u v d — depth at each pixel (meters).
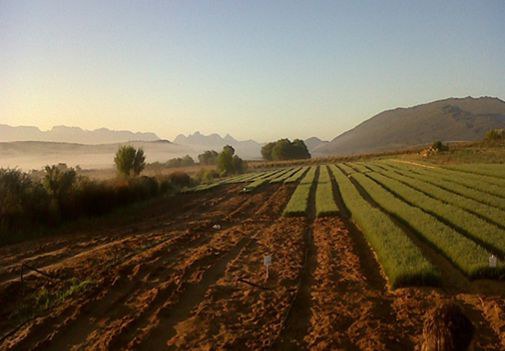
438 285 11.23
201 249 17.06
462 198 26.20
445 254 14.05
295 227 21.44
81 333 9.49
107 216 27.38
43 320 10.11
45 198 24.23
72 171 27.39
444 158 61.84
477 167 45.03
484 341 8.22
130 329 9.50
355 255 14.97
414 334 8.57
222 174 74.25
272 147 147.88
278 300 10.97
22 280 12.80
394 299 10.68
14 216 21.78
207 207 32.09
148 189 36.94
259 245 17.62
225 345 8.41
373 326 9.00
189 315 10.22
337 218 23.30
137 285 12.62
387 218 19.78
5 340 9.23
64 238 20.89
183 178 52.59
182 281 12.77
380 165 67.31
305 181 47.94
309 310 10.24
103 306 11.05
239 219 25.61
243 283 12.50
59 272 14.03
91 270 14.27
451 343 3.12
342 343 8.30
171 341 8.82
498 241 14.90
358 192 32.59
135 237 20.22
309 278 12.82
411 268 11.70
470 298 10.37
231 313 10.23
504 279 11.48
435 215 21.56
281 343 8.53
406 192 30.33
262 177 60.59
